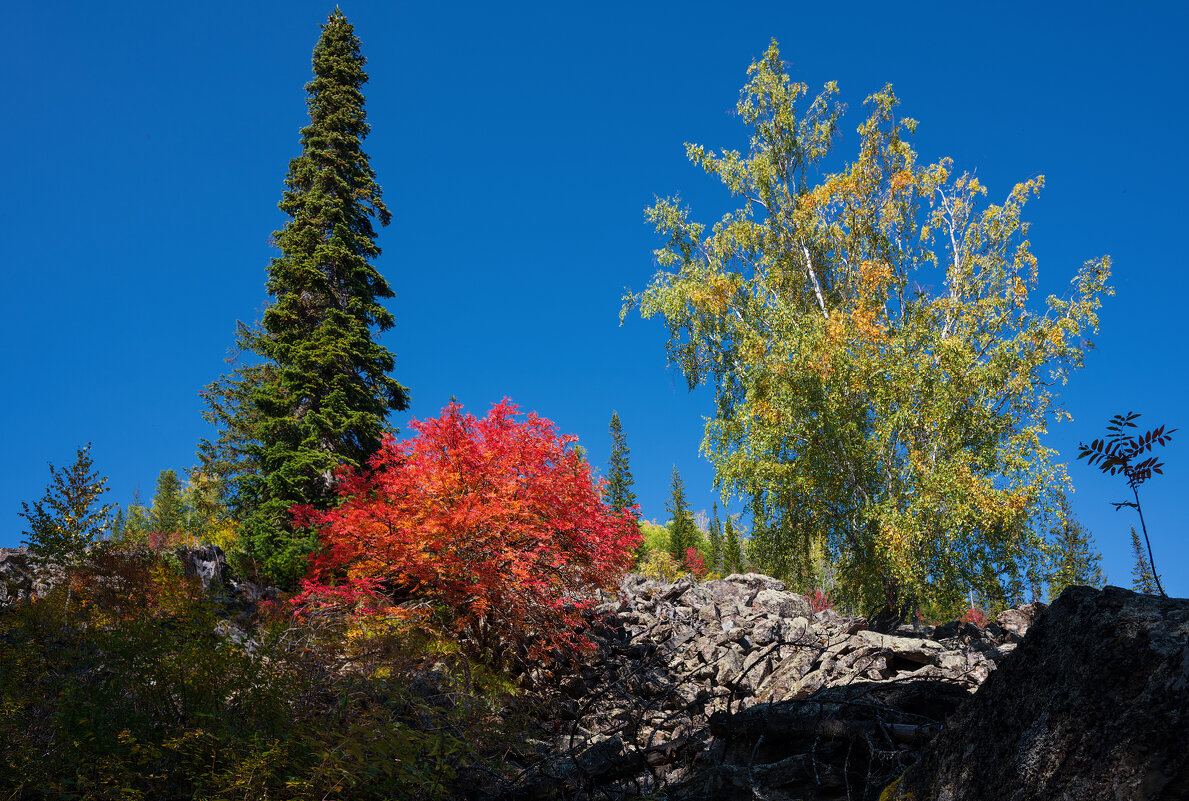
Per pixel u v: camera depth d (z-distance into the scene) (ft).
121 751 11.50
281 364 61.62
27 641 14.73
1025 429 44.24
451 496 29.45
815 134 55.06
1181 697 5.32
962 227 50.14
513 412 32.60
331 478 50.06
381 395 59.72
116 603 17.81
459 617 30.09
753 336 49.52
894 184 51.13
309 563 42.16
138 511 107.24
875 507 43.68
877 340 46.85
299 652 18.89
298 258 58.13
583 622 34.47
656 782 16.21
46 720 11.80
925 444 45.01
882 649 24.58
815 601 53.52
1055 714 6.33
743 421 47.34
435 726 18.08
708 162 55.98
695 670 30.55
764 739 14.03
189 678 13.29
